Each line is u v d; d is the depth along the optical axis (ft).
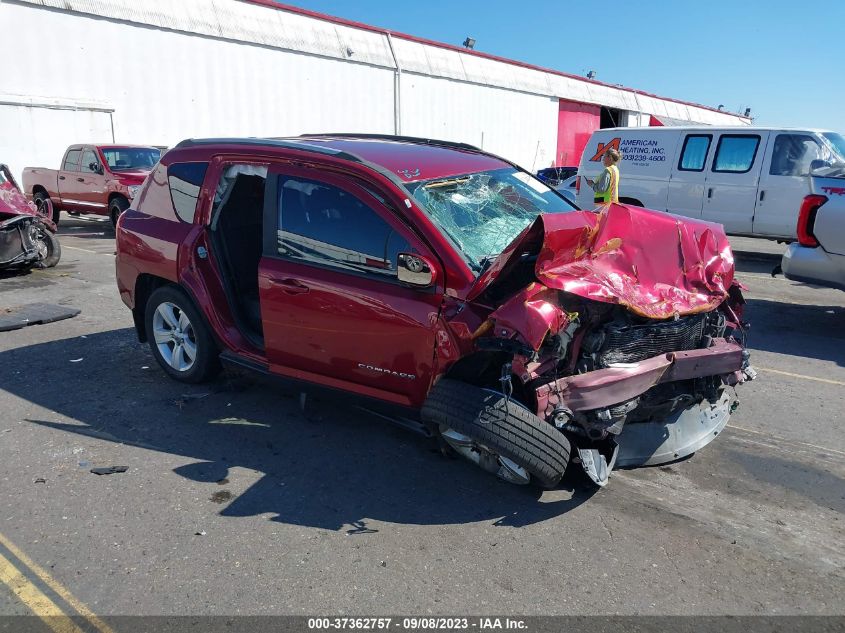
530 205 14.10
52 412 15.14
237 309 15.53
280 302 13.29
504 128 104.27
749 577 9.76
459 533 10.74
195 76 66.69
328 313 12.61
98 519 10.96
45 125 57.06
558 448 10.43
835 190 21.26
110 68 60.70
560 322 10.01
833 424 15.35
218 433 14.17
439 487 12.14
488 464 11.33
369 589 9.36
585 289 10.25
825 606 9.16
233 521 10.95
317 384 13.41
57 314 23.26
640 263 11.60
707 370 11.73
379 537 10.59
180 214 15.99
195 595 9.19
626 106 130.52
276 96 73.67
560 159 118.83
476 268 11.37
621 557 10.18
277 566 9.83
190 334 16.49
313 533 10.66
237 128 70.79
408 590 9.35
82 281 30.35
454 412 10.51
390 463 13.01
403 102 87.10
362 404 12.96
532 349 9.86
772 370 19.35
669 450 12.53
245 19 70.28
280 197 13.52
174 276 15.70
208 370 16.21
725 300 13.12
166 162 16.58
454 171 13.84
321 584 9.45
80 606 8.98
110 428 14.37
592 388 10.32
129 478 12.28
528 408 10.52
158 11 63.16
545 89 110.32
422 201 12.20
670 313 11.22
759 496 12.07
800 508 11.69
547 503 11.66
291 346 13.44
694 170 38.86
